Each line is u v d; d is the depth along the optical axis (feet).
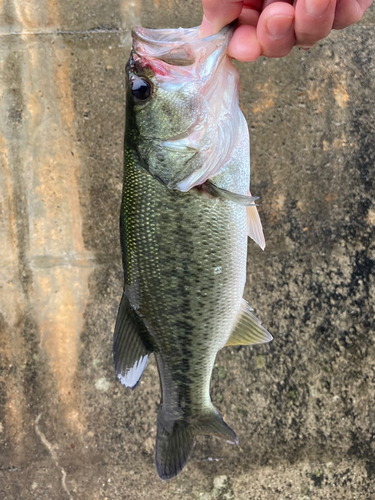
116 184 1.26
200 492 1.27
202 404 0.97
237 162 0.90
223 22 0.83
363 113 1.25
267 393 1.27
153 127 0.86
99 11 1.23
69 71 1.25
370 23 1.25
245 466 1.26
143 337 0.95
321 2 0.75
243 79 1.23
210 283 0.91
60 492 1.27
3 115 1.25
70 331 1.28
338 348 1.26
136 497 1.27
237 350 1.27
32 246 1.28
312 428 1.26
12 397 1.28
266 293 1.27
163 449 0.97
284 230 1.26
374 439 1.26
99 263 1.28
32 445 1.28
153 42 0.85
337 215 1.26
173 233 0.89
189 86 0.85
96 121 1.25
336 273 1.27
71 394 1.28
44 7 1.24
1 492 1.27
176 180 0.87
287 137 1.24
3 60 1.25
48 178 1.27
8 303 1.28
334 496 1.26
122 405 1.28
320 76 1.24
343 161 1.25
